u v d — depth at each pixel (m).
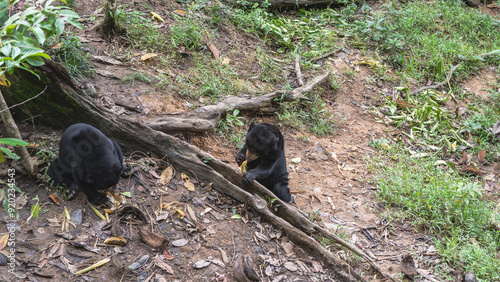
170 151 4.80
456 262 4.59
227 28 7.90
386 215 5.16
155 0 7.72
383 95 7.78
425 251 4.73
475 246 4.75
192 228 4.16
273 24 8.50
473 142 7.21
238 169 4.77
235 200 4.59
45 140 4.67
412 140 6.95
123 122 4.82
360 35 8.97
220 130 5.87
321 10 9.66
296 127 6.58
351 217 5.10
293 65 7.71
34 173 4.16
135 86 5.80
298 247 4.27
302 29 8.70
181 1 7.98
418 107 7.54
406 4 10.43
